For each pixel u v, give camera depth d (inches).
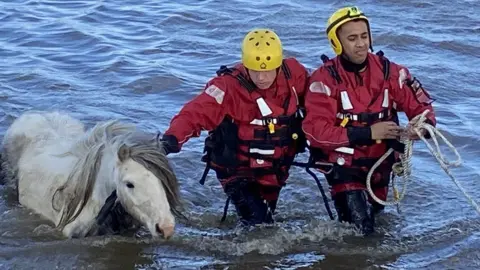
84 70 395.9
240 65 252.8
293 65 252.4
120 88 372.2
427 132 246.7
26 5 517.0
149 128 328.8
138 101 359.3
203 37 451.8
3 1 527.8
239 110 248.7
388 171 256.4
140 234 252.2
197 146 315.3
